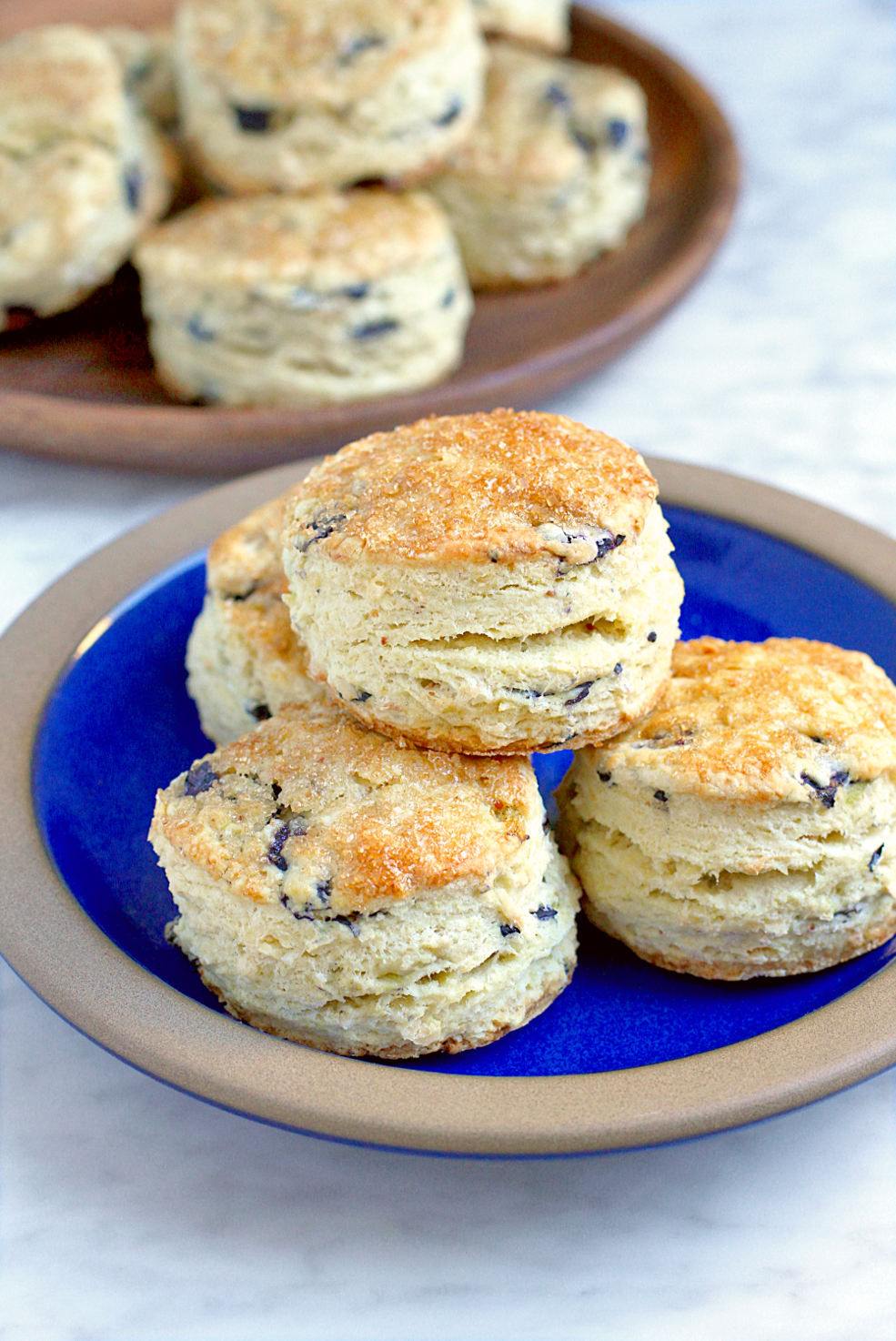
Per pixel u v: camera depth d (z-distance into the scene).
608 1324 0.42
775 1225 0.44
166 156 0.67
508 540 0.44
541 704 0.45
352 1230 0.44
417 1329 0.42
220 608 0.50
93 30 0.81
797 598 0.53
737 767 0.45
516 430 0.47
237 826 0.45
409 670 0.45
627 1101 0.42
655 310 0.63
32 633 0.51
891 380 0.66
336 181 0.64
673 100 0.79
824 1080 0.42
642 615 0.45
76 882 0.47
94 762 0.50
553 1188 0.44
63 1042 0.47
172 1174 0.44
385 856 0.44
